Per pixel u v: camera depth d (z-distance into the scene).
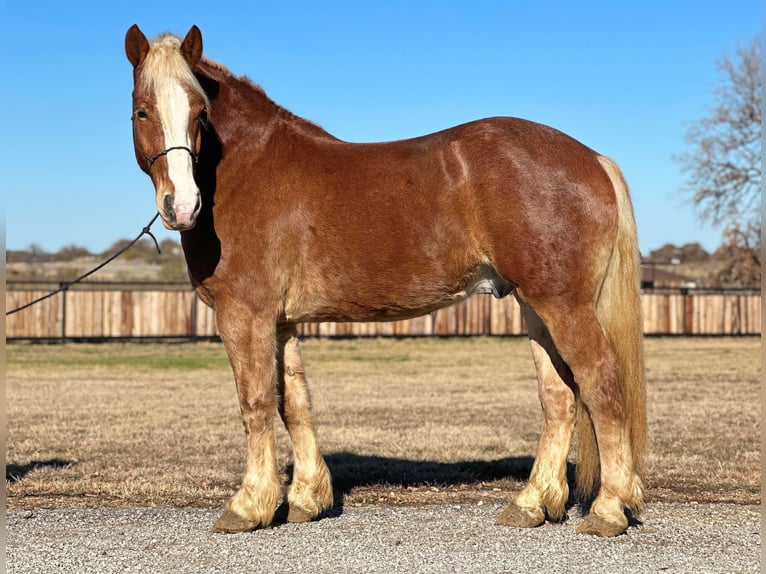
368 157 5.48
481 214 5.11
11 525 5.46
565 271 4.98
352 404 12.56
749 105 35.31
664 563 4.62
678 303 26.67
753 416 11.12
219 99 5.61
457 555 4.79
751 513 5.73
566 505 6.03
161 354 20.47
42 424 10.66
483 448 8.80
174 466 7.84
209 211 5.43
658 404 12.40
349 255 5.35
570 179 5.04
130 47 5.36
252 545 5.00
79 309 22.62
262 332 5.35
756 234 36.22
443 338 24.80
